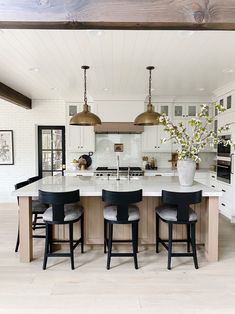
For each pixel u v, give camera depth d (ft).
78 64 11.85
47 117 20.42
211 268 9.56
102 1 5.41
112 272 9.25
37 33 8.51
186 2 5.47
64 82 15.10
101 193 9.74
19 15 5.37
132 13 5.44
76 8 5.41
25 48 9.87
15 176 20.49
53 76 13.82
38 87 16.33
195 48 9.88
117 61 11.40
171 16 5.47
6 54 10.50
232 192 15.31
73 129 19.43
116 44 9.50
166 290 8.07
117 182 12.04
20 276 8.93
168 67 12.23
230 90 15.57
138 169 19.29
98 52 10.32
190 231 10.44
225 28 5.77
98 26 5.67
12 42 9.27
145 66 12.13
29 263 9.94
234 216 15.20
